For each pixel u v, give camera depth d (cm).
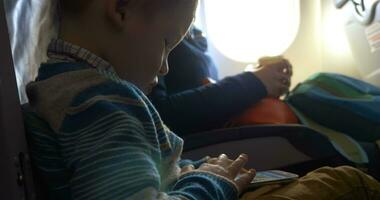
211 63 151
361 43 176
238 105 115
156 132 61
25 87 67
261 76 120
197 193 59
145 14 64
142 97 63
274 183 74
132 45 64
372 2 162
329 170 78
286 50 199
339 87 137
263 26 183
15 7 74
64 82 60
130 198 51
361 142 123
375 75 170
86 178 53
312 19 200
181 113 110
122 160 53
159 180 55
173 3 66
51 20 76
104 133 55
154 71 67
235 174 68
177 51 133
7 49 50
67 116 57
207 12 185
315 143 104
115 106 57
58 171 56
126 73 66
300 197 71
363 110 127
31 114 60
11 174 46
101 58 63
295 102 133
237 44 185
